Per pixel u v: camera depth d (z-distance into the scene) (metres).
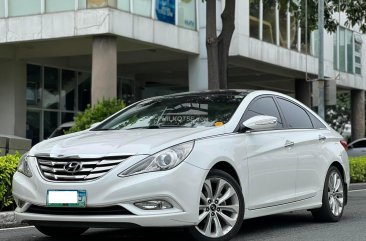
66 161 6.21
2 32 20.58
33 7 20.16
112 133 7.00
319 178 8.50
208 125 7.07
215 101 7.66
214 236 6.45
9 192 9.26
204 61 23.47
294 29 27.84
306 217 9.45
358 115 36.81
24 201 6.43
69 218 6.07
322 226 8.48
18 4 20.38
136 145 6.18
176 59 25.55
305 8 17.89
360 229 8.20
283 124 8.05
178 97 8.16
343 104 50.56
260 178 7.20
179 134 6.52
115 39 19.64
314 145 8.47
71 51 23.02
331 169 8.88
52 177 6.24
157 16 21.33
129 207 5.89
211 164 6.37
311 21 18.73
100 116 15.74
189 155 6.21
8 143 11.28
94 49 19.55
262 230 8.07
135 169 5.98
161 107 7.89
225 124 7.01
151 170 5.98
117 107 15.98
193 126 7.11
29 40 20.23
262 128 7.09
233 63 25.89
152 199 5.93
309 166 8.25
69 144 6.52
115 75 19.61
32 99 25.34
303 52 28.69
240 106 7.42
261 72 29.38
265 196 7.30
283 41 27.16
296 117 8.46
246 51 24.02
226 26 14.47
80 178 6.07
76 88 27.67
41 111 25.77
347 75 34.09
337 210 8.98
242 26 23.83
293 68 27.77
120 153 6.07
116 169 5.98
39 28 20.00
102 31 19.02
